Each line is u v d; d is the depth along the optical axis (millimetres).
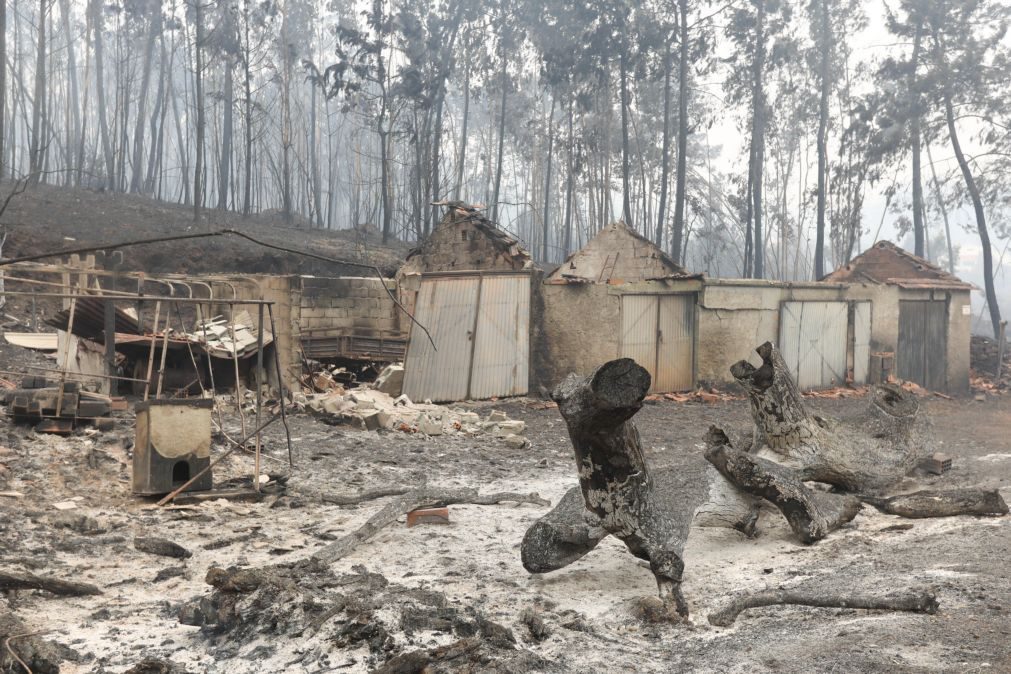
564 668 4820
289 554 7441
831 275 30219
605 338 20406
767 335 23125
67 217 31906
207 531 8094
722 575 6859
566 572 6910
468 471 11617
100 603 6020
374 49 39719
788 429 9320
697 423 17141
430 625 5324
